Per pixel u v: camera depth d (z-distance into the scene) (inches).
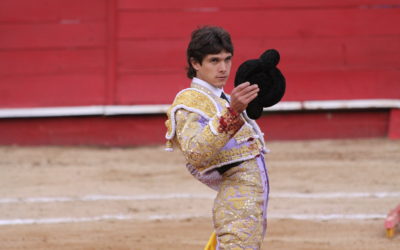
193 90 293.7
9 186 714.2
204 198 650.2
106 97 948.6
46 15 948.6
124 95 948.6
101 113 936.9
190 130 280.7
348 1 953.5
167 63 951.6
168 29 951.0
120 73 950.4
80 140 948.0
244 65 270.5
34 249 486.3
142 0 951.0
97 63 952.3
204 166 291.1
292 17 948.6
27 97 946.7
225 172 293.0
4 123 946.7
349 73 953.5
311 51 951.6
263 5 946.7
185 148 275.4
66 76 949.2
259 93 272.2
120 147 943.0
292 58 949.8
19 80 946.7
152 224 554.6
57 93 947.3
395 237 506.0
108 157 868.0
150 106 940.6
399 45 956.0
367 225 543.8
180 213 593.6
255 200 288.5
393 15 956.6
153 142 949.8
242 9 945.5
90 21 951.6
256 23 946.1
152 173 770.8
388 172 747.4
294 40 949.8
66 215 593.6
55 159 855.7
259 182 292.5
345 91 951.0
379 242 492.7
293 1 948.6
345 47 954.1
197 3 949.2
